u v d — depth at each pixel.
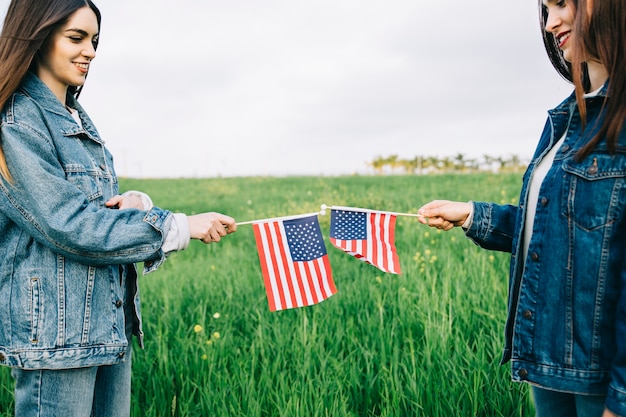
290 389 3.40
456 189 16.45
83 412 2.23
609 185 1.82
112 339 2.26
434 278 5.32
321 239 2.96
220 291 5.72
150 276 7.04
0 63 2.10
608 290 1.83
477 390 3.26
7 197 2.11
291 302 2.85
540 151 2.22
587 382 1.88
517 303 2.17
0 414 3.39
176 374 3.76
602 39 1.80
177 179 28.78
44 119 2.18
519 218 2.22
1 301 2.14
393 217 2.95
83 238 2.08
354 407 3.37
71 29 2.21
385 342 3.99
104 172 2.44
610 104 1.82
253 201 16.17
